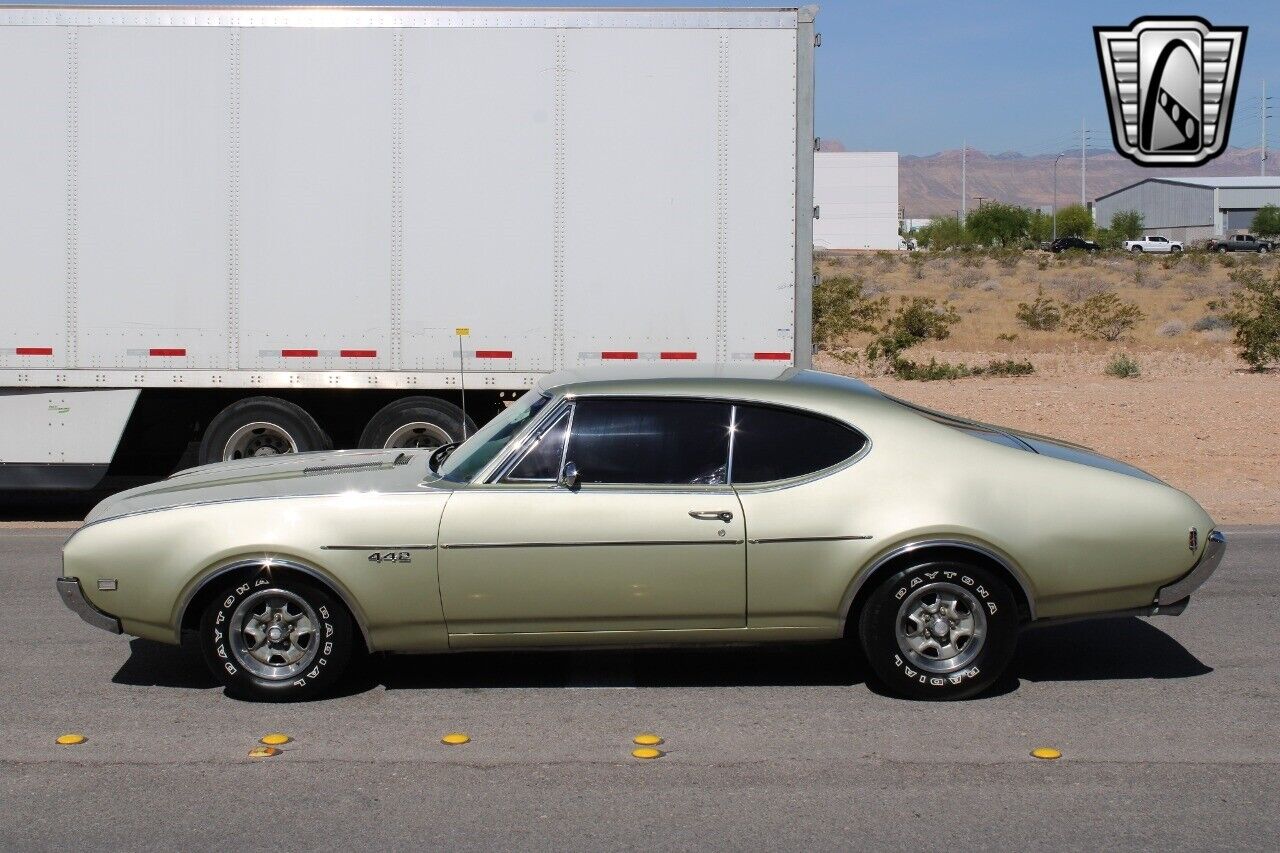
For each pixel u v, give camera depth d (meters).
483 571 6.21
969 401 19.58
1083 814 5.05
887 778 5.43
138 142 11.09
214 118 11.09
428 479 6.48
